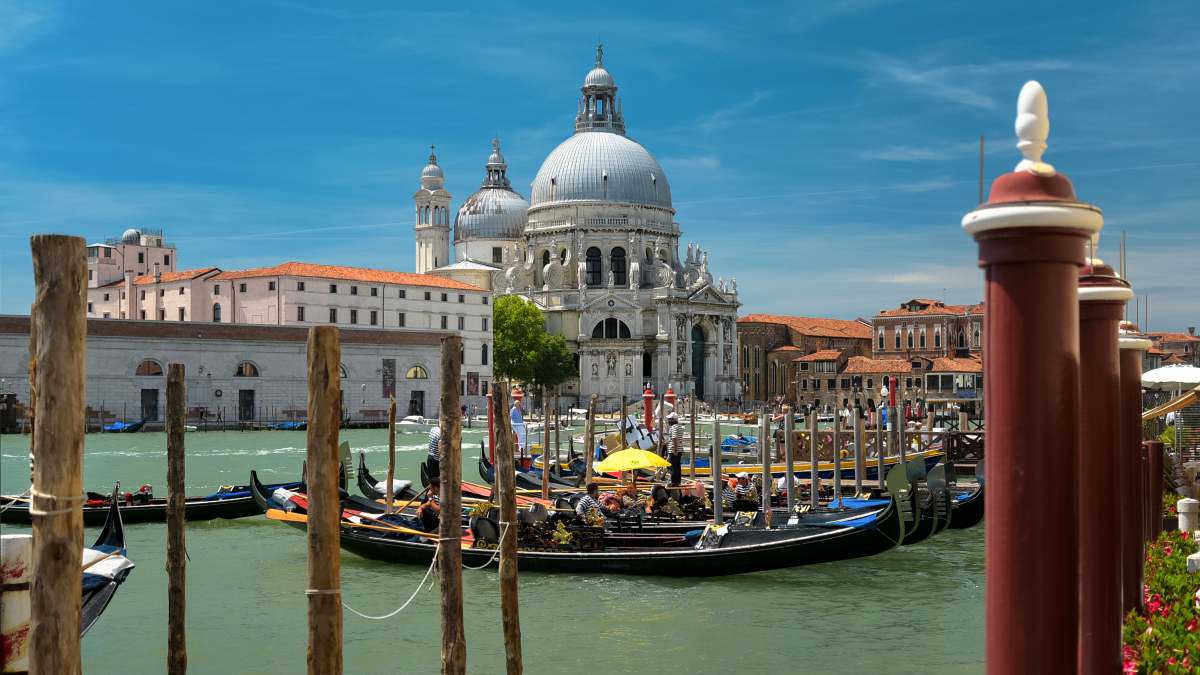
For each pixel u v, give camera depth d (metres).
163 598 26.75
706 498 36.03
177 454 17.95
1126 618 11.37
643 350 155.62
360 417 117.69
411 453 79.44
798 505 35.31
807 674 19.89
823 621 23.83
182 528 17.77
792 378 173.75
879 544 27.72
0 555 10.55
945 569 29.45
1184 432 37.94
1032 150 5.09
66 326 9.22
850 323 199.12
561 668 20.48
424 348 124.19
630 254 161.25
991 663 5.04
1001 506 4.98
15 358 94.81
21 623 10.62
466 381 135.00
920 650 21.45
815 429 35.22
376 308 127.19
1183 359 148.50
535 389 152.62
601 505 32.12
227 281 125.44
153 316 134.38
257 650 22.02
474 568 28.64
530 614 24.55
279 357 110.50
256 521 39.75
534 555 28.06
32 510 9.27
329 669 12.19
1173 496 26.77
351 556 31.69
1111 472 7.40
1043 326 4.86
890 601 25.73
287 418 110.56
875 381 152.62
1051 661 4.88
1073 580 4.89
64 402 9.22
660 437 58.62
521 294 162.38
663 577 27.62
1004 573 4.96
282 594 27.27
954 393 141.00
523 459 51.59
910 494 27.72
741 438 74.50
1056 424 4.86
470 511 31.33
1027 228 4.84
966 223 5.07
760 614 24.39
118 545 22.27
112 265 159.00
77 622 9.38
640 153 167.00
